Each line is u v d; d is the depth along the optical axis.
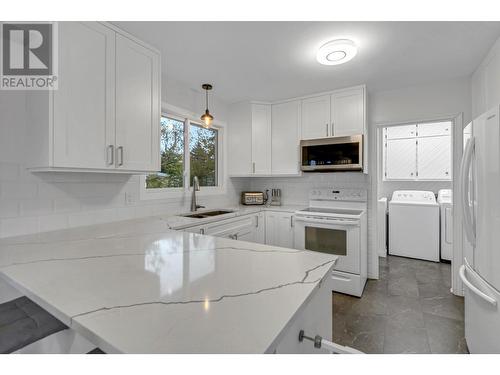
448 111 2.66
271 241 3.21
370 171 3.10
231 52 2.10
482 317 1.45
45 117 1.39
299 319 0.80
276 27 1.76
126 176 2.21
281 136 3.30
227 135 3.49
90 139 1.54
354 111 2.82
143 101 1.87
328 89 2.94
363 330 1.98
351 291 2.61
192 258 1.10
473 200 1.56
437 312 2.25
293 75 2.55
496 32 1.79
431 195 4.00
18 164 1.52
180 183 2.88
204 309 0.68
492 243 1.35
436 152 4.11
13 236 1.50
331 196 3.27
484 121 1.42
